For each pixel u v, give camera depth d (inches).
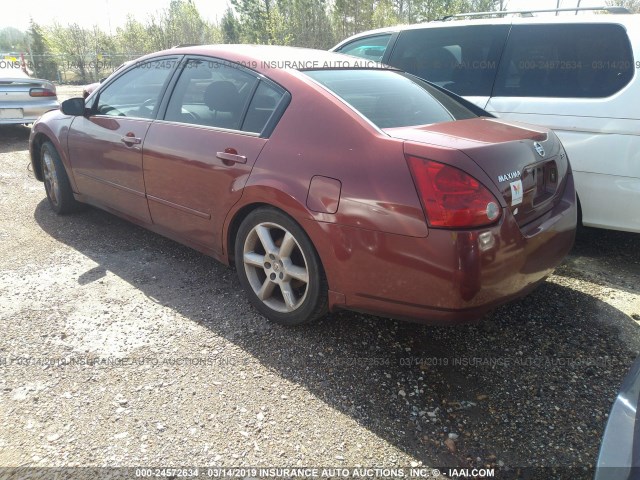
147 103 141.6
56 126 171.8
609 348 109.3
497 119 125.1
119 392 92.7
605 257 156.7
